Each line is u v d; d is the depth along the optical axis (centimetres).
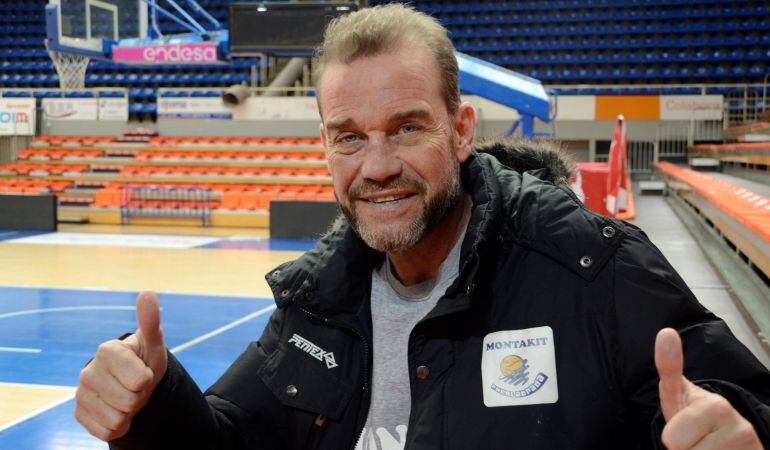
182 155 1494
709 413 79
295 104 1430
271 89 1459
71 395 433
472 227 112
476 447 104
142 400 100
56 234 1235
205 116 1455
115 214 1400
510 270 112
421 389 111
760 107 1543
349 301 122
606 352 103
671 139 1458
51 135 1564
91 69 1781
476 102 1390
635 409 104
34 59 1834
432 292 120
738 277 481
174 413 107
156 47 1284
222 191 1391
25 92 1642
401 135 109
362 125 108
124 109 1510
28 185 1467
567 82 1719
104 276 841
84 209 1405
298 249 1064
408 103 107
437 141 110
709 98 1418
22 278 827
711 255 595
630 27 1714
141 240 1159
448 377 110
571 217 112
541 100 700
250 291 758
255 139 1512
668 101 1429
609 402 102
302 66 1602
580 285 107
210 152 1503
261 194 1358
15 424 383
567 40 1744
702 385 93
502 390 105
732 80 1652
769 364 301
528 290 110
